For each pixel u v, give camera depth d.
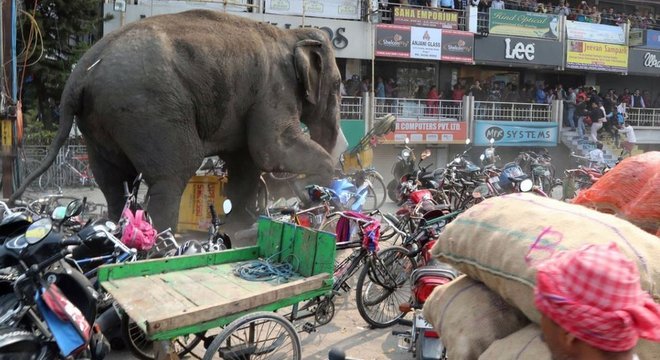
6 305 3.08
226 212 5.20
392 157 17.16
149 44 5.73
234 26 6.61
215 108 6.22
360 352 4.31
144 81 5.59
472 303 2.18
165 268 3.96
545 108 19.22
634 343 1.33
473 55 17.98
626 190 2.97
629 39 20.12
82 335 3.03
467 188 9.21
